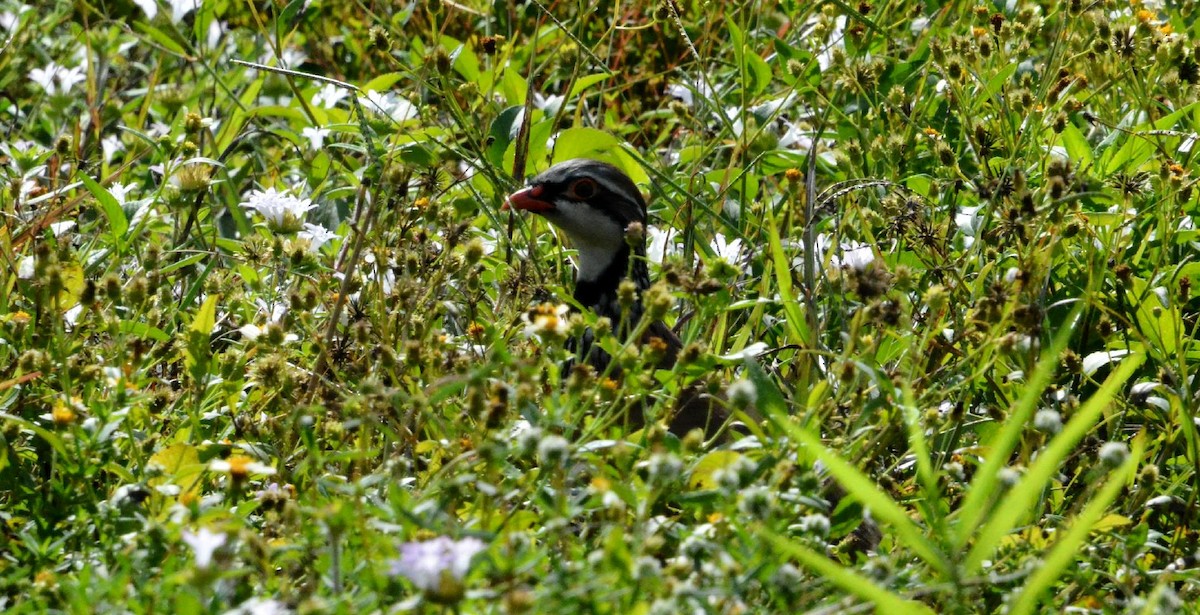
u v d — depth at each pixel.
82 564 8.04
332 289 12.18
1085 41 13.47
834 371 9.48
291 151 16.69
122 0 18.88
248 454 9.74
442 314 11.94
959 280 11.00
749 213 13.26
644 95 17.89
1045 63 13.66
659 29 17.44
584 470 9.27
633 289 9.24
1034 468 6.61
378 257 10.49
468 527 7.63
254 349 10.95
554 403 8.89
